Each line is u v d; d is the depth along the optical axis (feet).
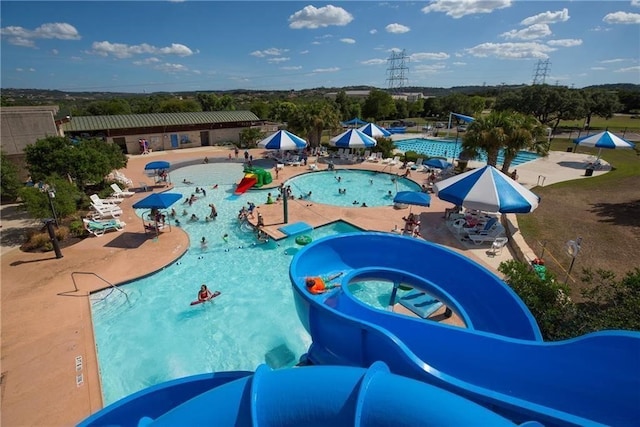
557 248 48.98
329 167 103.09
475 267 28.45
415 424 10.92
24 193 54.85
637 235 52.01
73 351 31.73
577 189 79.00
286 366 32.83
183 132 141.79
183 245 54.24
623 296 28.22
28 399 26.76
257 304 41.68
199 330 37.32
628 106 298.15
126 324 37.91
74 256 50.08
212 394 14.65
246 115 157.89
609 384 15.34
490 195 52.16
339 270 32.30
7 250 51.83
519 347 17.92
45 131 82.38
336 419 12.28
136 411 22.09
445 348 19.81
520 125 78.18
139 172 102.94
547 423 14.62
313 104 127.95
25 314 36.91
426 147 151.12
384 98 265.75
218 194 81.76
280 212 68.28
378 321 22.25
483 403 15.78
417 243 32.12
